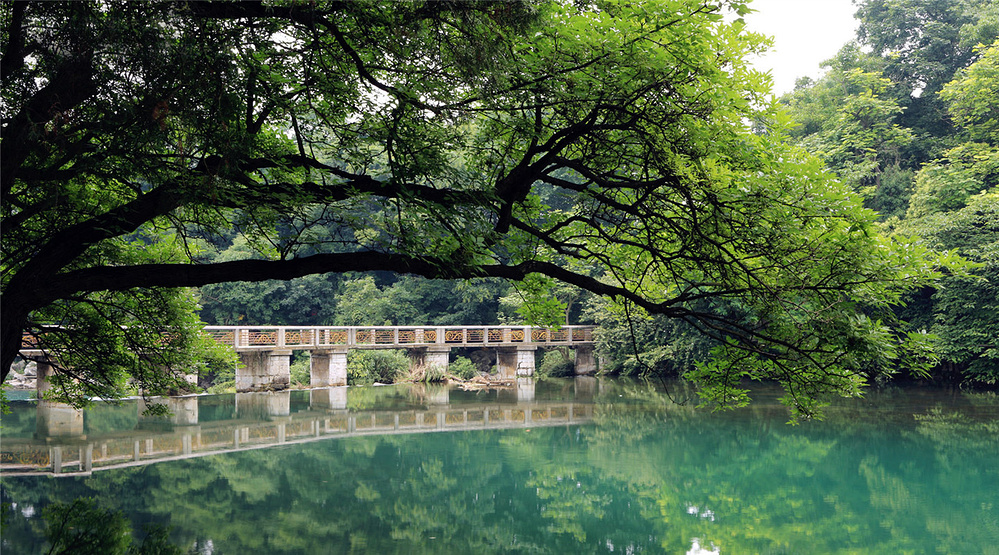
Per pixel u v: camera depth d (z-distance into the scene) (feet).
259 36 18.48
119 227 18.33
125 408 70.28
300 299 130.21
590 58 18.60
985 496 39.17
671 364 103.19
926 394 79.25
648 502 38.55
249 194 19.12
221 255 125.70
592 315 113.19
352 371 101.14
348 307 125.18
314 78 19.51
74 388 34.50
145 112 16.47
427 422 64.49
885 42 110.22
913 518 35.47
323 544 30.99
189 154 17.80
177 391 78.43
